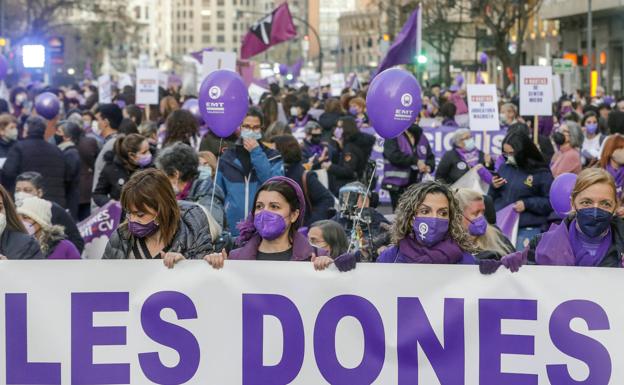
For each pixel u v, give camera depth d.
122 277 11.20
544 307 10.95
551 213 20.34
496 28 95.56
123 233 12.11
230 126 16.91
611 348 10.92
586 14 120.62
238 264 11.17
